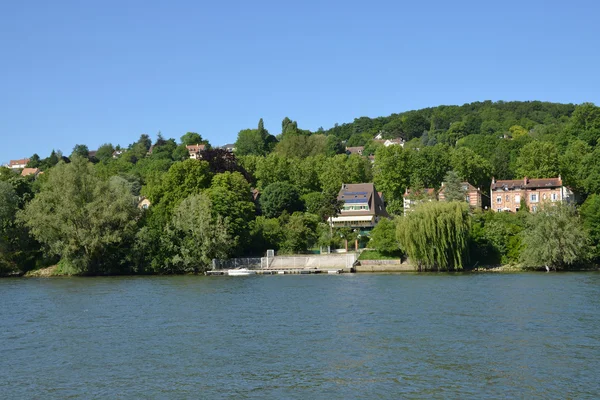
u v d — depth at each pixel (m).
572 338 47.25
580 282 87.25
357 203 157.25
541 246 109.12
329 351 44.56
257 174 187.12
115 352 45.59
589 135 193.12
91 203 116.12
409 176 177.38
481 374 38.09
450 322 54.72
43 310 67.44
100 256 120.12
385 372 38.88
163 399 34.56
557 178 157.38
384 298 72.19
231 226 124.62
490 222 123.19
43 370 40.84
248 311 64.00
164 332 52.94
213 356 43.81
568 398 33.53
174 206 130.25
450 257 113.94
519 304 64.69
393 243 120.12
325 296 75.62
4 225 122.69
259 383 37.12
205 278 109.00
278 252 131.25
